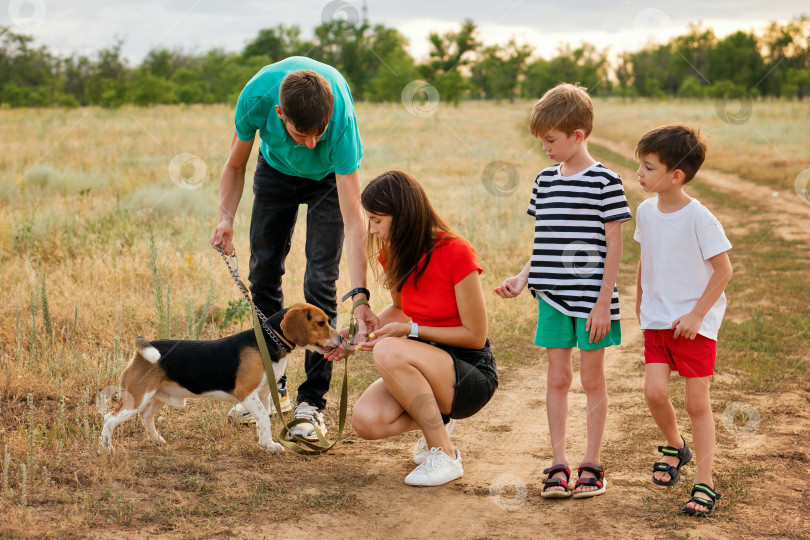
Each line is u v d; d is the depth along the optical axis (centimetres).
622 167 1836
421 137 2541
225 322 538
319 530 270
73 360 430
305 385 381
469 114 4153
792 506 297
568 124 314
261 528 269
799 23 4906
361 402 326
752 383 462
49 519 265
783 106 3556
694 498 291
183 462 326
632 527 278
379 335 325
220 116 3206
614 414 413
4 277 588
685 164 296
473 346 330
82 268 633
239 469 324
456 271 315
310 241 376
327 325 348
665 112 3462
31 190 1062
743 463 341
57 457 318
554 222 319
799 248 970
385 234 319
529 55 6222
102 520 267
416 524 278
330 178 371
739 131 2456
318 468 330
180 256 700
